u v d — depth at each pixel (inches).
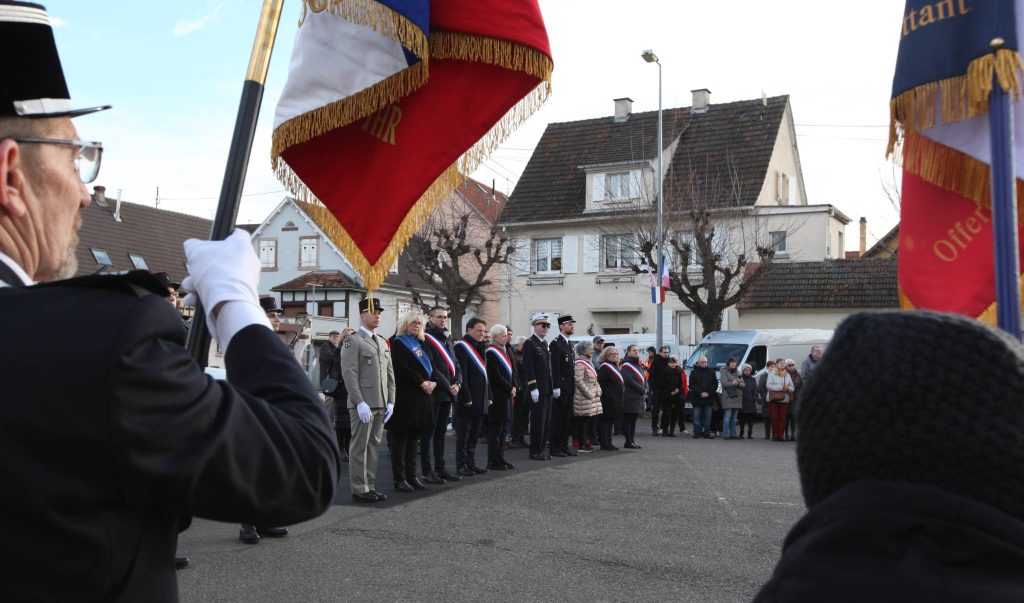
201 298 58.8
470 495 354.9
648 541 272.7
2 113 51.8
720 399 692.1
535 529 288.8
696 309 981.2
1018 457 34.2
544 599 209.5
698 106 1291.8
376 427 337.4
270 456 50.1
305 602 204.4
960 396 34.9
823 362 39.0
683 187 1117.7
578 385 533.3
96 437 43.8
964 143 162.7
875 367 36.3
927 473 35.1
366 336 335.9
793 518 312.8
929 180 165.0
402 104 135.8
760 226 1101.1
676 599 211.0
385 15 117.0
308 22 123.9
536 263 1285.7
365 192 133.0
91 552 44.3
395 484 363.3
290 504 51.6
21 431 43.3
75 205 56.2
